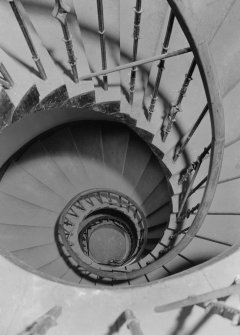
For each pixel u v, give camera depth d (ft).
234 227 10.00
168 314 6.91
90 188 17.28
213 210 10.53
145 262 14.96
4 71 7.54
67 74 9.09
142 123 10.77
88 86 9.21
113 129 17.54
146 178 17.28
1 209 15.29
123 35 10.07
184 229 11.55
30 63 8.41
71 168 17.15
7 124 8.34
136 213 17.92
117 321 6.81
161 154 11.23
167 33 6.95
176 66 10.57
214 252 10.35
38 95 8.51
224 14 9.78
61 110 14.55
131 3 10.29
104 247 21.47
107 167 17.54
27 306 6.84
